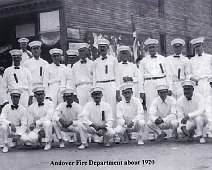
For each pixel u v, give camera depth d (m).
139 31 21.45
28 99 10.59
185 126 9.24
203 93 10.60
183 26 25.45
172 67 10.66
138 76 10.70
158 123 9.45
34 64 10.99
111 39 19.20
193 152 7.95
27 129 9.88
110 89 10.09
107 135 9.25
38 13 17.02
